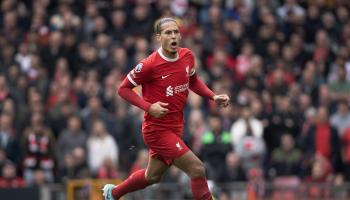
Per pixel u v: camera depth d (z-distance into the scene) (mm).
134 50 55719
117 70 53688
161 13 58594
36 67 53875
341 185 44969
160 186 44031
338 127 51781
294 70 56906
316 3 63250
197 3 60719
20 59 55375
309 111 52219
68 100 50906
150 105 28594
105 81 53344
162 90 29375
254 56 55781
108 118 50250
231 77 54844
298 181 47375
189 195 43875
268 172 48938
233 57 57469
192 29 58406
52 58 55375
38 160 47406
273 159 49125
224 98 30094
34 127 47625
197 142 48781
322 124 50281
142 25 57719
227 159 46875
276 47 57719
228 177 46562
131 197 43500
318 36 59406
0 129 49000
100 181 40188
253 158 48656
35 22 57281
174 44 29031
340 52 58156
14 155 49062
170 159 29469
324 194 44938
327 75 58406
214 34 58000
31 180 46938
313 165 48219
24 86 52469
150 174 30219
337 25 62688
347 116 51906
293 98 52875
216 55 54906
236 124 49281
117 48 54906
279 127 50594
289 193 44812
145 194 43750
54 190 42531
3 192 41812
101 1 59656
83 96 52625
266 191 44812
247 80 53688
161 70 29297
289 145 49125
